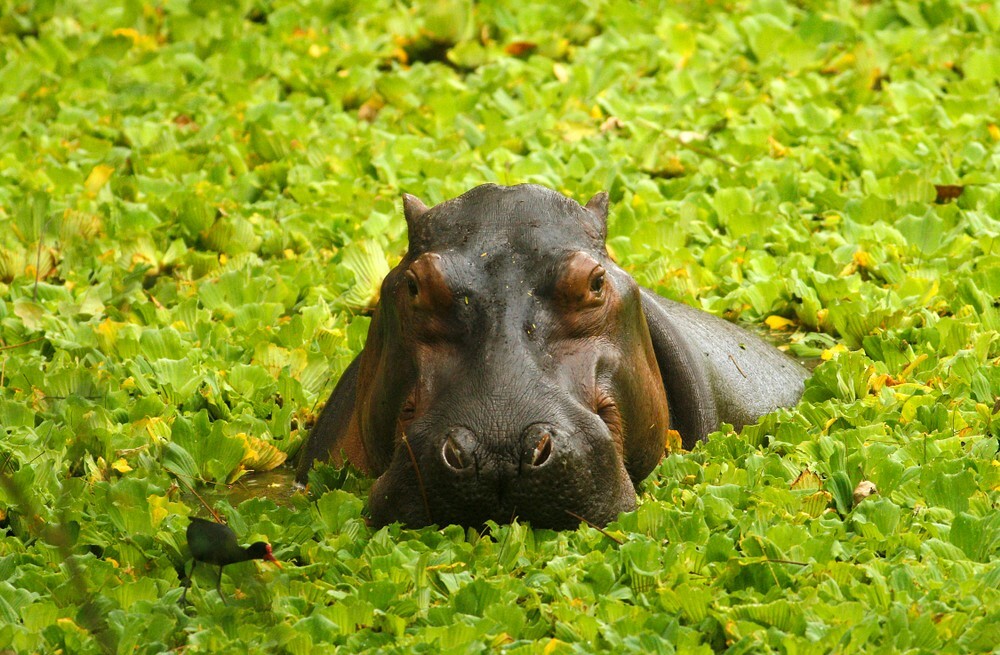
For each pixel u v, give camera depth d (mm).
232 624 8125
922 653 7387
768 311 14445
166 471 11023
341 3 25797
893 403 11359
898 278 14625
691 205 16594
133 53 23984
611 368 9492
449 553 8633
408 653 7668
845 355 12203
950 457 10234
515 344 9070
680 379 11094
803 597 8133
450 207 9969
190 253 15836
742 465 10383
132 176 18531
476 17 24234
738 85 21141
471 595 8219
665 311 11531
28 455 10891
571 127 19641
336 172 18547
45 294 15047
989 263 14570
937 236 15508
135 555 9172
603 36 23484
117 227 16953
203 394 12469
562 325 9328
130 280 15320
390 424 9828
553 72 22250
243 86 21531
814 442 10523
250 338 13734
